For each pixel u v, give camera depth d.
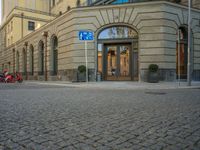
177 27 22.84
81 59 23.77
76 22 23.91
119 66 23.58
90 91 13.91
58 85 20.38
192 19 24.09
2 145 3.96
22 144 4.00
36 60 35.19
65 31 25.83
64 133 4.66
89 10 23.58
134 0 24.25
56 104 8.41
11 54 49.28
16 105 8.19
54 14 48.69
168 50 22.02
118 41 23.23
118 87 16.75
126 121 5.70
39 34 33.88
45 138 4.33
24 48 40.66
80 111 7.02
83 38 20.39
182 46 24.05
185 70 24.19
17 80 28.34
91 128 5.05
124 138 4.34
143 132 4.73
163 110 7.16
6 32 54.78
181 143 4.04
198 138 4.31
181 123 5.48
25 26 49.41
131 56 23.08
